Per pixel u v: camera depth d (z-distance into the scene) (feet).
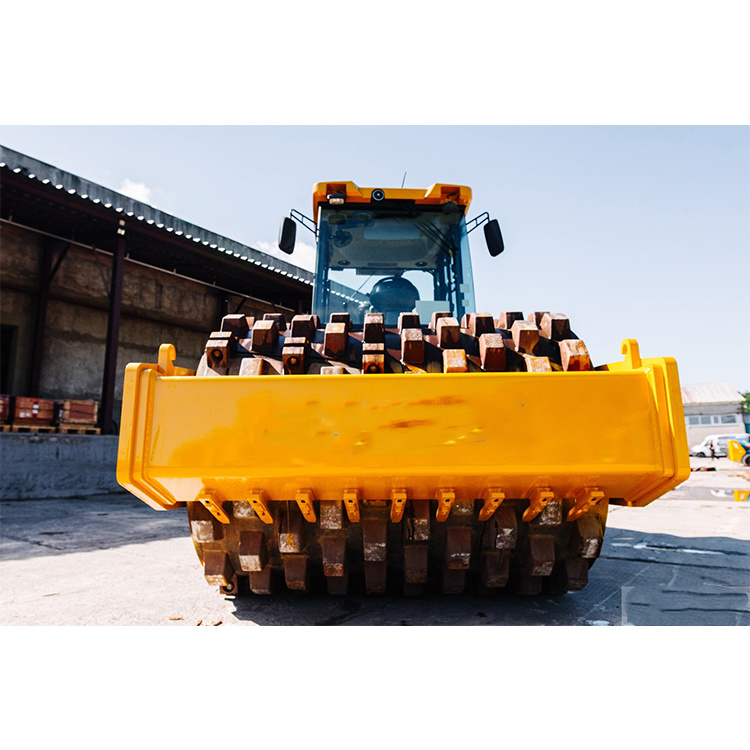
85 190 36.19
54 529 17.95
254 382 5.91
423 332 7.73
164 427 5.89
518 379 5.86
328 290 12.41
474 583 8.57
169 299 50.16
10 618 8.06
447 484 6.09
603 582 10.11
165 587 9.83
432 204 12.85
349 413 5.81
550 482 6.12
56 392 42.19
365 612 8.12
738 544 14.51
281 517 7.00
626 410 5.82
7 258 39.58
